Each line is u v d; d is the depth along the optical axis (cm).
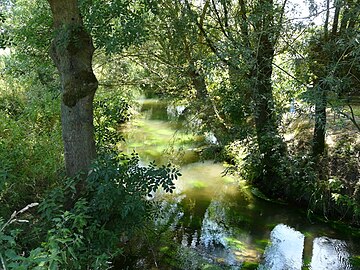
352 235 568
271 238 577
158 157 918
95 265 359
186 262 512
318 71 504
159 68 774
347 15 460
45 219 429
